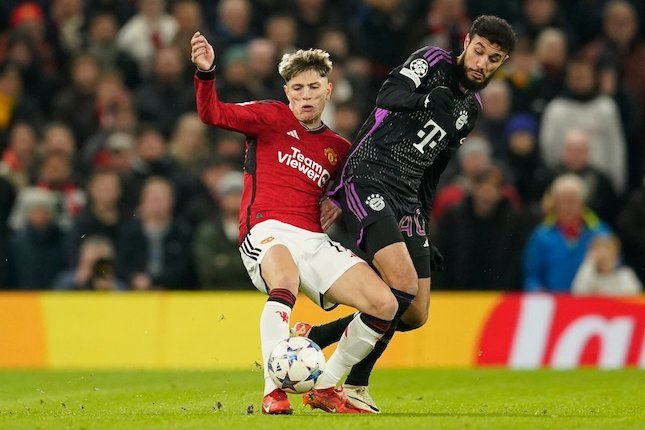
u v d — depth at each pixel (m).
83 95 52.75
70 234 45.03
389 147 24.86
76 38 56.50
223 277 43.38
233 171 48.03
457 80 24.98
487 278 44.69
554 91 52.00
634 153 52.78
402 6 55.78
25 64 54.25
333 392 24.47
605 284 43.38
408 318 25.88
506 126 50.41
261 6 56.41
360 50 53.34
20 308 41.31
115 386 32.66
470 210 44.59
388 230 24.22
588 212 45.09
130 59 54.62
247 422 21.19
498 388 32.50
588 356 40.84
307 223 24.66
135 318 41.19
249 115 24.70
